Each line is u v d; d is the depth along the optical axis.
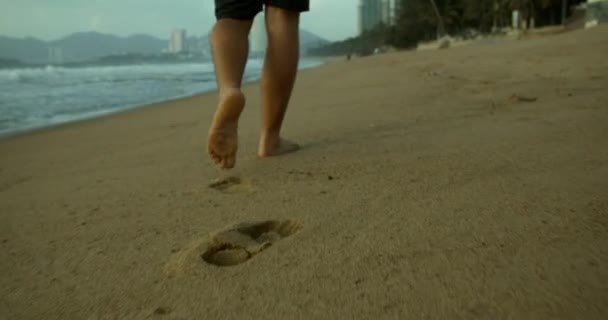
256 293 1.02
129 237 1.40
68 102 8.50
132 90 11.31
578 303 0.86
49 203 1.82
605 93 3.07
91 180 2.16
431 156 1.95
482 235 1.17
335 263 1.11
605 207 1.25
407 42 68.62
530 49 9.07
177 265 1.18
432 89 4.24
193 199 1.70
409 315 0.89
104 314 1.01
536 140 2.03
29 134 4.58
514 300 0.89
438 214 1.33
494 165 1.74
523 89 3.65
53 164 2.79
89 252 1.32
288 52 2.03
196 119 4.40
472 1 54.62
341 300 0.96
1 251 1.37
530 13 44.75
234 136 1.72
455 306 0.90
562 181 1.49
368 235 1.25
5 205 1.86
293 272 1.09
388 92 4.39
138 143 3.23
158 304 1.02
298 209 1.49
